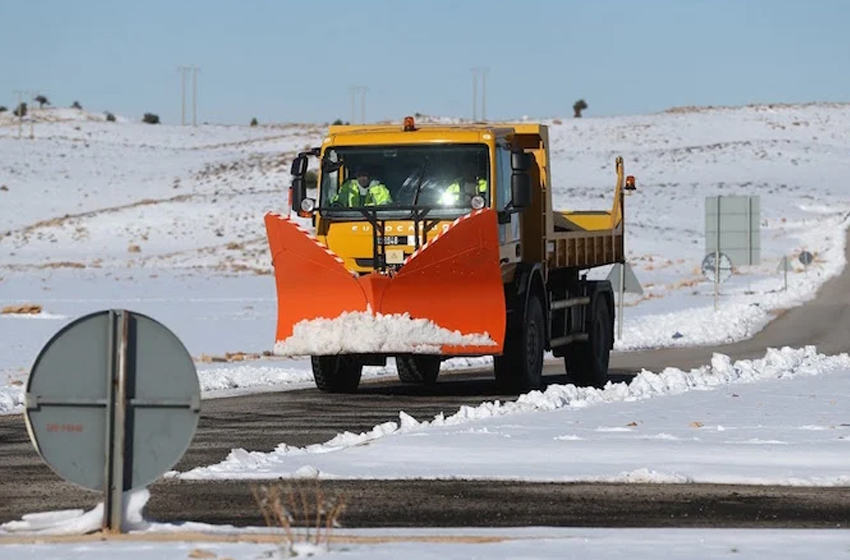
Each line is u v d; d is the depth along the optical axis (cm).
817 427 3678
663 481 2897
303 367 6569
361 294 4744
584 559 1953
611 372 6475
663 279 17050
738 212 10731
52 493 2828
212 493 2762
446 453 3253
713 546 2072
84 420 2103
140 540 2080
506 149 5028
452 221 4797
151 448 2112
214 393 5244
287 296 4825
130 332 2097
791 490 2797
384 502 2653
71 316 10056
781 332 9606
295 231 4747
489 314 4762
